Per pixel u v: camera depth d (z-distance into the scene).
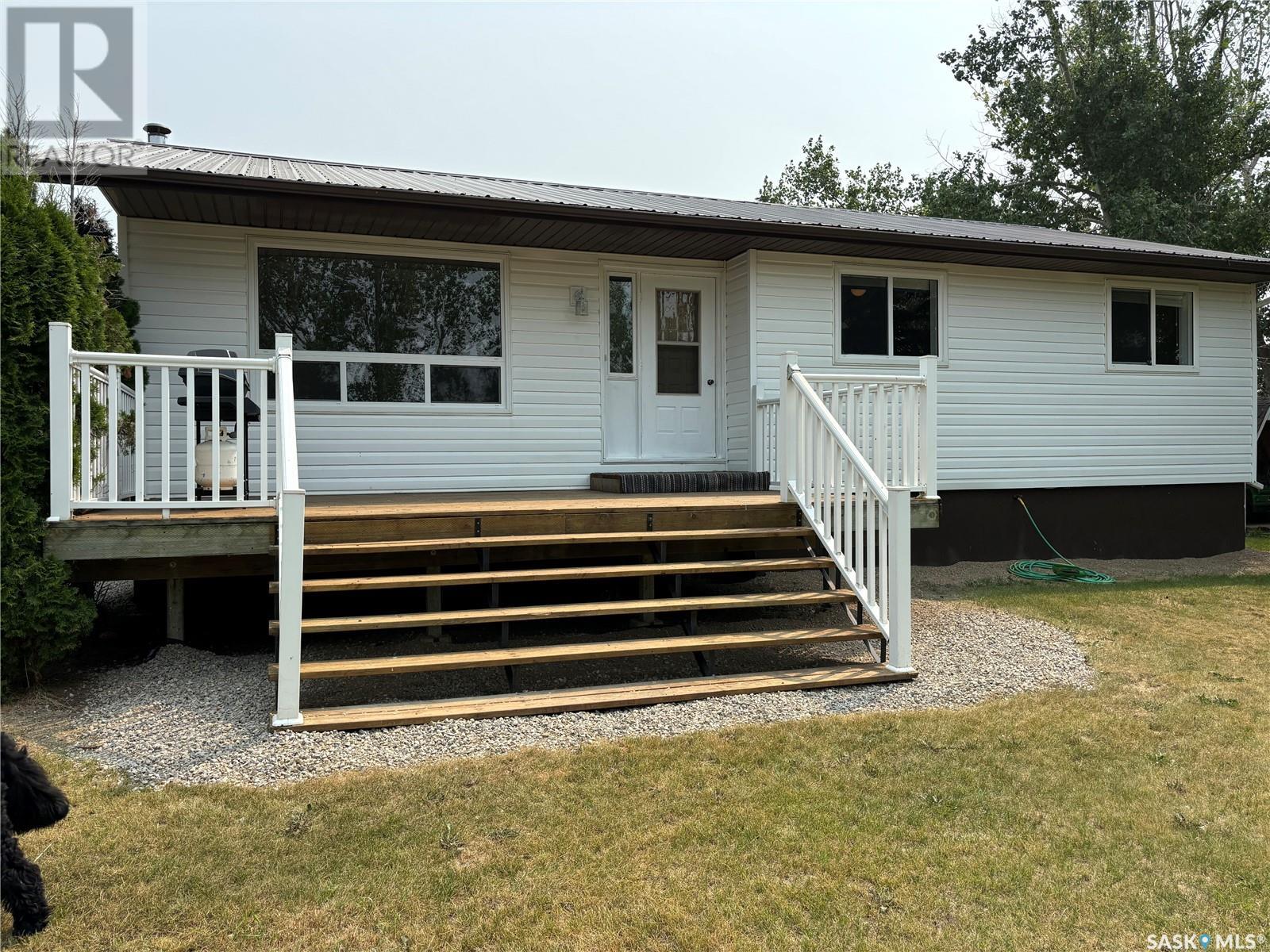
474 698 4.43
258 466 7.21
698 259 8.84
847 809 3.28
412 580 4.79
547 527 5.70
